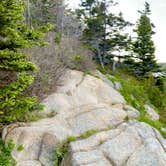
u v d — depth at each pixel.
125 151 13.71
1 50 12.90
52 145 13.88
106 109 16.80
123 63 46.88
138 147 13.96
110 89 19.88
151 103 24.08
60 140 14.16
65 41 23.69
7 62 12.96
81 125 15.46
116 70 44.62
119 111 16.78
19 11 12.87
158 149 13.87
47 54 19.25
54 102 16.98
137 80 40.56
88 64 22.56
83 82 19.55
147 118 17.25
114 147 13.87
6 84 15.53
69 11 40.47
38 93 16.94
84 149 13.75
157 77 38.59
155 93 25.31
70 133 14.85
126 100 20.53
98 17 44.88
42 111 16.28
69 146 13.92
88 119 15.85
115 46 46.81
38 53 18.47
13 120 15.27
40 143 13.89
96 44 45.56
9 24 12.89
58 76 18.81
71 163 13.05
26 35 13.66
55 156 13.64
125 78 38.97
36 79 16.91
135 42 43.91
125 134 14.67
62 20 33.38
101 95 18.89
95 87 19.42
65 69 20.19
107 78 22.64
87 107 16.91
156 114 21.30
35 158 13.46
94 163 12.99
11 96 12.94
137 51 43.34
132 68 44.59
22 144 13.78
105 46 46.62
